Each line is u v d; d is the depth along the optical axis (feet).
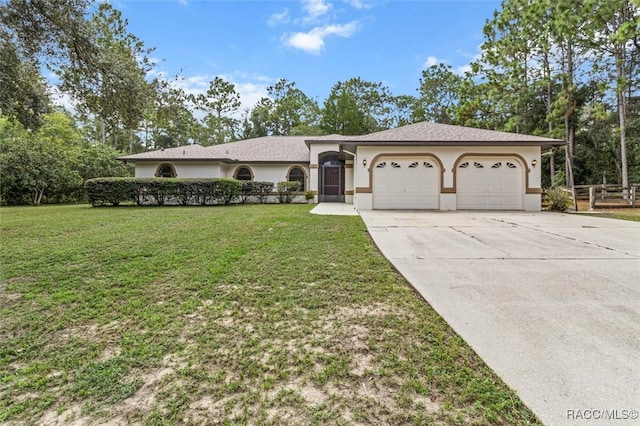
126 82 26.04
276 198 65.98
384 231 27.22
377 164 48.03
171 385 7.18
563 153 75.66
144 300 11.92
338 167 69.10
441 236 24.81
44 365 7.98
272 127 132.57
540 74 70.74
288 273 14.99
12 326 10.00
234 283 13.67
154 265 16.28
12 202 61.21
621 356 8.01
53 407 6.54
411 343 8.86
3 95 24.16
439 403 6.54
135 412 6.38
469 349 8.47
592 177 76.48
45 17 22.72
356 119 113.19
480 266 16.26
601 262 16.85
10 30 22.66
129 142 121.19
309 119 136.46
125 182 52.80
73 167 69.62
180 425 6.01
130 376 7.51
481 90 81.76
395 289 13.01
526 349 8.41
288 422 6.07
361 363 7.97
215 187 54.44
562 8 55.83
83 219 34.24
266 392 6.95
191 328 9.81
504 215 40.19
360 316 10.57
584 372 7.37
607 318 10.16
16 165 59.31
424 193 47.88
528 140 45.73
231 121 133.80
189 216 37.42
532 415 6.11
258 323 10.12
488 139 46.55
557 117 64.49
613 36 48.67
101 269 15.66
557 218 36.91
